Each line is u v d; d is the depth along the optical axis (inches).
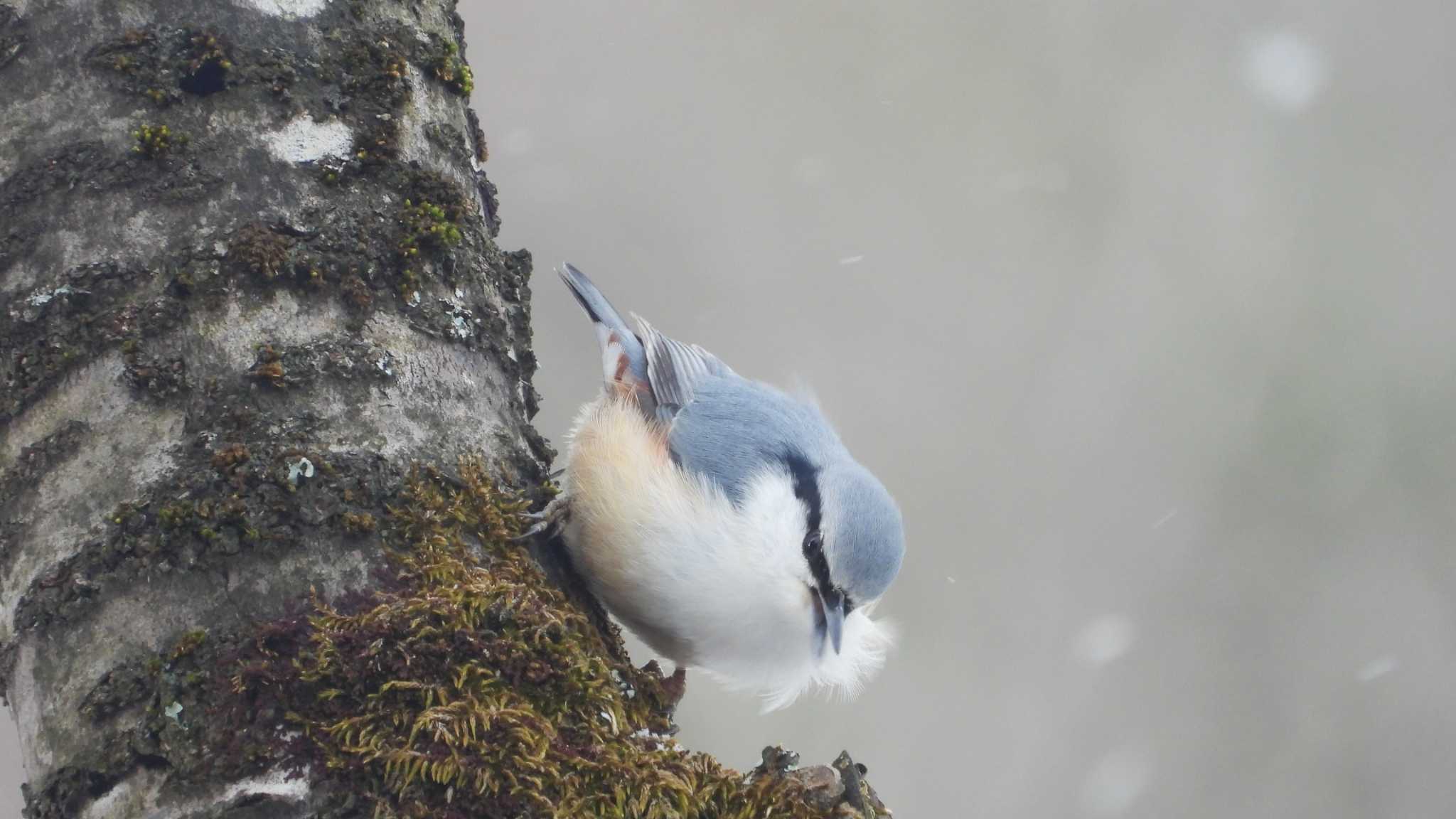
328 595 154.0
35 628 150.3
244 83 177.5
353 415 167.9
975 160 522.3
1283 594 470.6
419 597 155.3
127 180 169.0
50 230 167.2
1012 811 440.1
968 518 477.7
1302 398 497.7
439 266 186.7
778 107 518.6
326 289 173.3
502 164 495.2
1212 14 548.7
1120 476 486.9
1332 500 486.3
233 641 146.6
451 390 181.8
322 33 186.7
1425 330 493.0
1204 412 486.6
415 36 196.4
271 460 157.9
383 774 140.9
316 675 144.9
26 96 173.5
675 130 507.5
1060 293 500.4
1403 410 486.9
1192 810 441.7
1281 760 447.8
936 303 494.0
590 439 245.4
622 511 228.7
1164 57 544.1
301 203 175.5
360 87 186.7
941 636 462.3
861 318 494.9
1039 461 479.5
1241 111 532.4
